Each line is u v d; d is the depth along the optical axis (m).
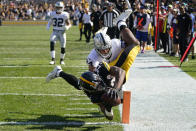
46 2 138.12
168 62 36.75
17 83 25.70
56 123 15.98
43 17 133.12
